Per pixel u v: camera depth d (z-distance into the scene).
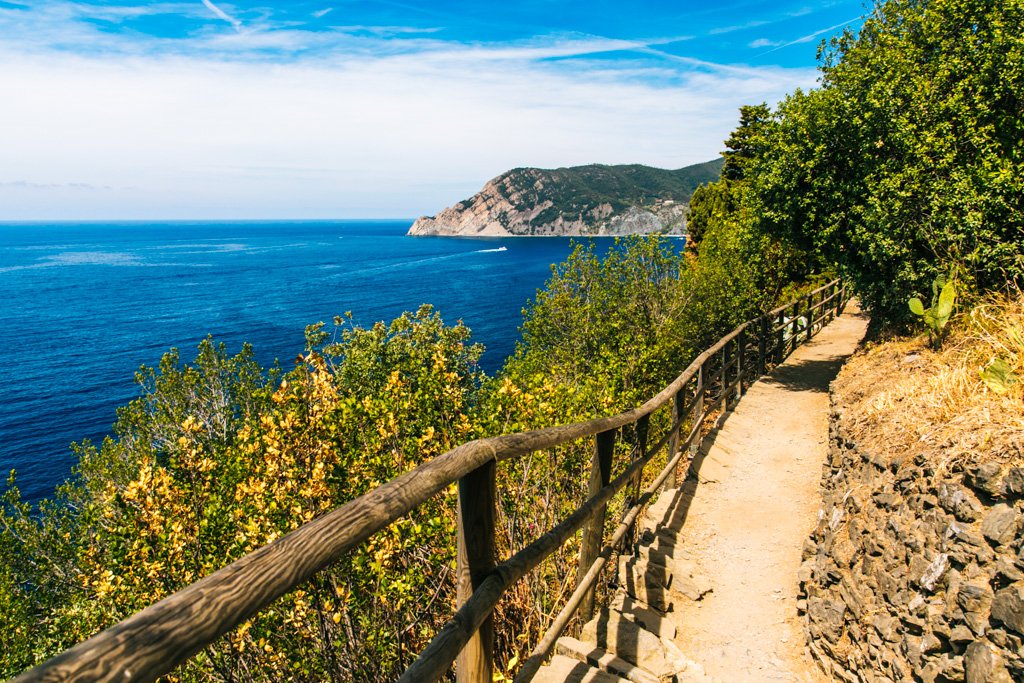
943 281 7.48
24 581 16.28
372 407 6.56
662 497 6.00
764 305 19.14
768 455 7.53
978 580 2.73
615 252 17.30
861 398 6.10
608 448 3.64
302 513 6.05
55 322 101.25
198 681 5.38
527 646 4.22
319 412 6.36
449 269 174.00
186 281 157.25
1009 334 4.03
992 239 7.33
